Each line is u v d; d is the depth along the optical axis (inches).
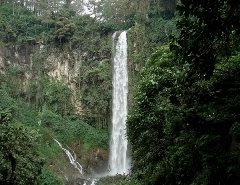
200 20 269.7
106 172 2000.5
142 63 2105.1
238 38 287.1
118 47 2263.8
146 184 619.8
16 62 2273.6
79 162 1952.5
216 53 287.7
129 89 2102.6
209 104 393.7
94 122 2182.6
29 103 2176.4
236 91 378.0
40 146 1806.1
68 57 2317.9
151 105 669.3
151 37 2143.2
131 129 720.3
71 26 2325.3
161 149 609.9
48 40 2337.6
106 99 2167.8
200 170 399.9
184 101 458.0
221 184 340.8
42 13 2679.6
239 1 254.5
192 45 282.5
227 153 339.3
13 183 772.6
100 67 2230.6
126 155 1982.0
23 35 2358.5
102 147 2074.3
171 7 2220.7
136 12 2380.7
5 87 2135.8
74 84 2277.3
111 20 2512.3
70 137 2047.2
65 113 2185.0
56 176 1612.9
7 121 757.9
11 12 2513.5
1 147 734.5
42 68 2299.5
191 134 412.2
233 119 361.1
